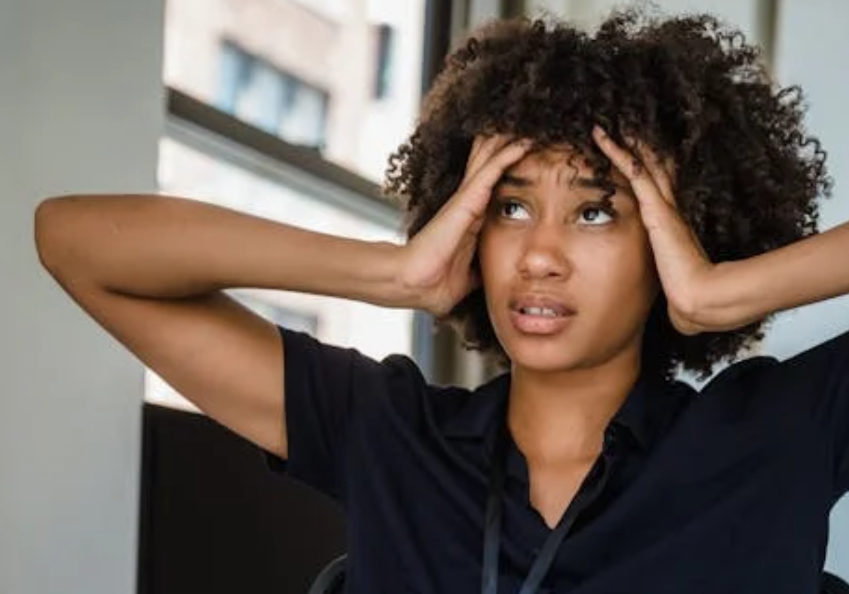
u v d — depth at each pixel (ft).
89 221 5.67
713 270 5.33
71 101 8.53
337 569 5.96
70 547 8.47
